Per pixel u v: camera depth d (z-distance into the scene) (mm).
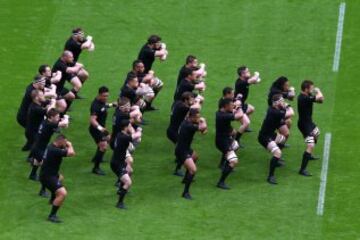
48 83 104312
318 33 118875
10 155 105000
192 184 103438
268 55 116812
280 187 103438
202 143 108062
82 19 119562
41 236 97000
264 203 101750
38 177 102438
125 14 120188
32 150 101250
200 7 120938
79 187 102375
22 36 117750
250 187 103375
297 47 117625
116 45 117375
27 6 120562
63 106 105875
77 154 105875
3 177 102688
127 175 99250
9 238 96750
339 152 107188
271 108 103250
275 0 121188
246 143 108125
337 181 104188
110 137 103438
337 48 117500
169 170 104812
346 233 99188
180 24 119438
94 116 102562
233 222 99562
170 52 116812
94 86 113375
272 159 103438
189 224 99125
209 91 113062
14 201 100375
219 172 105000
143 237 97500
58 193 97562
